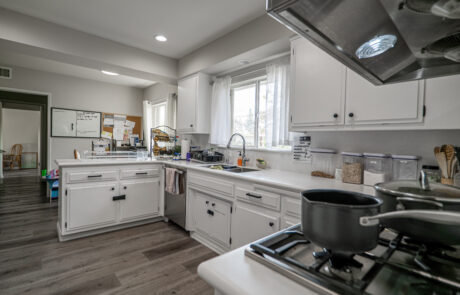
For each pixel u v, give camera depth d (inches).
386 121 56.1
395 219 23.1
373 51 28.4
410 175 60.6
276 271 20.0
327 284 17.4
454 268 20.4
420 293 16.6
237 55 100.0
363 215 18.7
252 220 73.5
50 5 86.7
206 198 94.0
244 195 76.4
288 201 63.6
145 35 109.3
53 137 179.6
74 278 69.8
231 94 126.7
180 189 106.3
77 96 189.3
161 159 129.5
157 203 119.4
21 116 312.5
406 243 24.6
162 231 108.0
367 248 18.8
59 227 98.6
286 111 92.6
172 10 89.0
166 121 181.8
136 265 77.9
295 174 84.2
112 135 207.0
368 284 17.5
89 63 114.5
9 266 75.4
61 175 93.4
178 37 110.6
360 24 22.4
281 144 93.7
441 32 23.5
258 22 91.3
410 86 52.5
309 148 85.8
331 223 19.2
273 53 97.1
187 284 68.5
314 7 19.3
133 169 111.3
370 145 70.0
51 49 98.3
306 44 73.5
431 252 22.5
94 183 100.3
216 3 84.2
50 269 74.2
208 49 115.6
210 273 19.9
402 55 30.0
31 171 279.7
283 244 25.1
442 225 19.9
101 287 66.0
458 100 46.5
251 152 110.4
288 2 18.4
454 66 33.6
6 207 137.3
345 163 69.7
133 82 203.8
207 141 139.7
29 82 169.0
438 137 57.7
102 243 94.0
